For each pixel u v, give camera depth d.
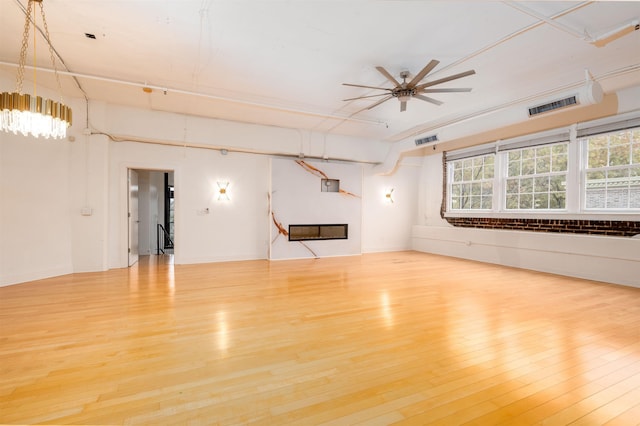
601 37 3.04
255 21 3.07
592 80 4.23
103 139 5.43
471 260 7.02
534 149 6.29
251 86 4.70
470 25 3.11
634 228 4.79
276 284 4.68
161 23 3.12
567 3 2.75
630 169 4.92
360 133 7.47
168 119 5.87
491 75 4.21
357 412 1.73
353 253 7.74
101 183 5.43
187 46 3.57
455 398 1.87
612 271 4.84
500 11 2.89
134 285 4.55
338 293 4.20
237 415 1.70
